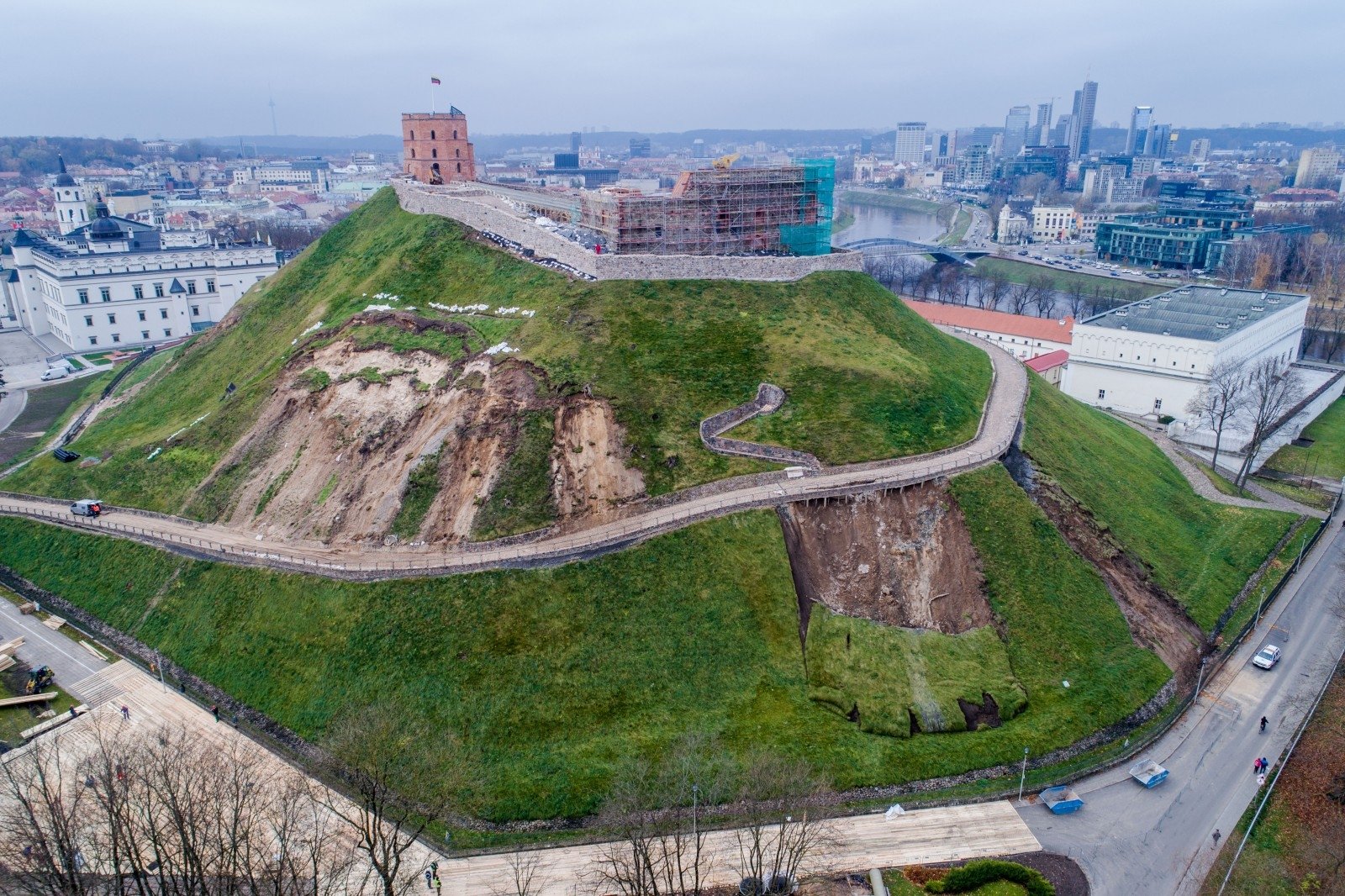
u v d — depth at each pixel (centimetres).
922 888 5812
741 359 9656
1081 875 5941
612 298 10150
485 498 8281
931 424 9262
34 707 7575
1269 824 6425
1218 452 13488
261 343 12450
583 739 6762
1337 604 9319
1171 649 8075
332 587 7812
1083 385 15512
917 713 7125
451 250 11975
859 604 7844
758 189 11906
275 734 7125
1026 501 8569
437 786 6375
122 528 9369
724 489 8362
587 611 7431
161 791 5647
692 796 6259
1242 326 15038
